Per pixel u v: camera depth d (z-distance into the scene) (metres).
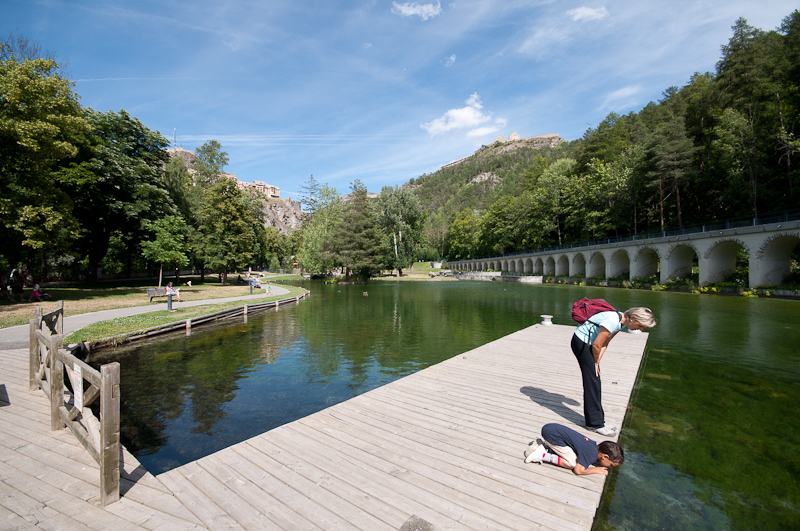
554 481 3.85
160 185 34.38
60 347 5.20
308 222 73.75
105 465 3.42
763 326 16.30
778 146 33.81
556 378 7.50
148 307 20.55
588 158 65.88
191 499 3.57
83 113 28.06
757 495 4.53
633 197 48.16
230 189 42.94
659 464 5.28
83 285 34.78
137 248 37.44
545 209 67.69
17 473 4.01
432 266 109.44
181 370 10.47
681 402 7.64
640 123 62.97
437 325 18.05
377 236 54.50
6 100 17.44
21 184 19.53
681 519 4.09
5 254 21.94
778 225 27.16
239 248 43.44
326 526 3.17
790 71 33.38
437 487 3.75
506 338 11.77
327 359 11.68
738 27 42.50
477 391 6.71
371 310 24.09
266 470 4.09
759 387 8.55
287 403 8.08
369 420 5.46
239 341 14.30
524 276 62.56
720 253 32.97
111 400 3.45
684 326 16.42
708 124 45.88
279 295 30.62
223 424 7.01
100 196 28.55
